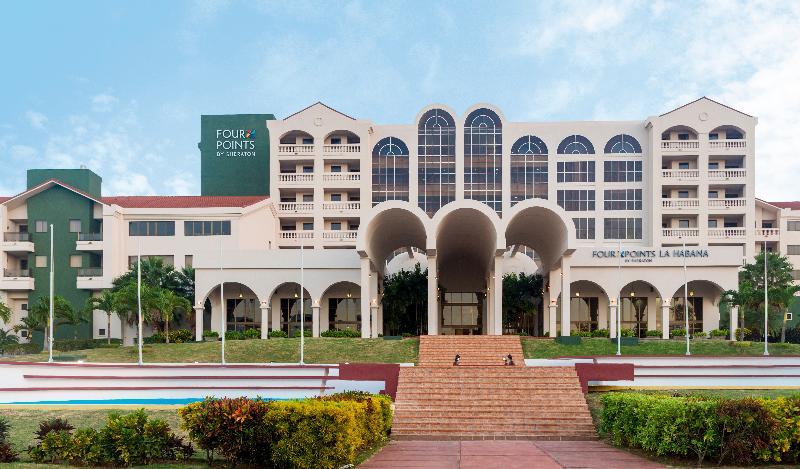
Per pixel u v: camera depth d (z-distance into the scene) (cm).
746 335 4572
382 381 2755
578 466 1479
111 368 3039
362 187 6259
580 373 2623
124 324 4794
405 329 5044
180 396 2884
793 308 5731
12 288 4994
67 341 4488
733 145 6081
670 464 1493
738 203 6012
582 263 4497
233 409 1438
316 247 6069
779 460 1447
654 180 6084
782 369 2969
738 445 1442
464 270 5672
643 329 4994
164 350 3666
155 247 5172
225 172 6888
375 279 4612
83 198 5181
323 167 6278
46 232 5147
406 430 2062
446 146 6488
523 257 5644
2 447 1535
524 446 1817
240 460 1448
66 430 1670
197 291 4469
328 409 1399
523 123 6469
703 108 6103
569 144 6438
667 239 6031
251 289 4494
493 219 3881
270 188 6259
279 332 4562
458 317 5634
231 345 3722
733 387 2845
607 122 6397
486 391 2383
